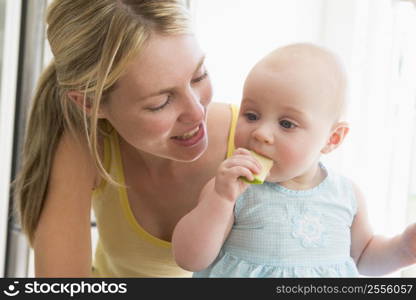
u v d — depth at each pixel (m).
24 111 2.23
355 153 2.60
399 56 2.50
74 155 1.28
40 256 1.23
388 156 2.50
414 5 2.46
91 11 1.11
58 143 1.29
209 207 1.09
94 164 1.29
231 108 1.38
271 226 1.17
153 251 1.36
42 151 1.29
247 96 1.16
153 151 1.17
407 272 2.33
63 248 1.22
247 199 1.19
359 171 2.57
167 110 1.10
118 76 1.07
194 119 1.11
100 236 1.45
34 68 2.21
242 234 1.18
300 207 1.20
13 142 2.25
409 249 1.23
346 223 1.25
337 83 1.18
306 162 1.14
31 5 2.21
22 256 2.26
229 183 1.07
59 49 1.17
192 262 1.12
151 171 1.31
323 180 1.25
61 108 1.28
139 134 1.13
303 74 1.13
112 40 1.06
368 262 1.31
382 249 1.28
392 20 2.53
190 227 1.11
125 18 1.06
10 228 2.25
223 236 1.13
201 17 2.88
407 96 2.45
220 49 2.93
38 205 1.29
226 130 1.35
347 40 2.73
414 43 2.44
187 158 1.18
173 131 1.13
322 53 1.19
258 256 1.16
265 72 1.15
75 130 1.26
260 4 2.98
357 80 2.63
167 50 1.05
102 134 1.32
